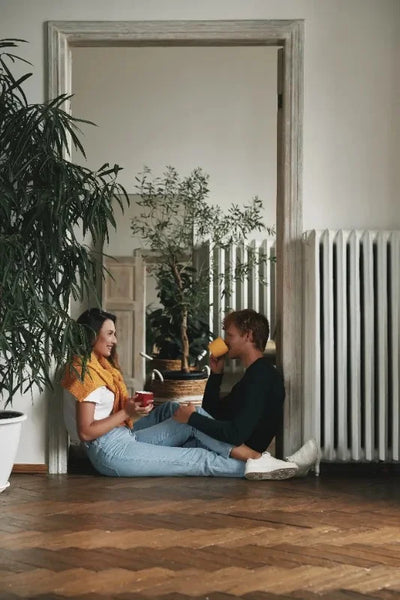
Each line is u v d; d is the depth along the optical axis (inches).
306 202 202.4
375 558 133.9
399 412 196.2
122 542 141.3
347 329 200.7
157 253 350.9
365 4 201.2
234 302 350.3
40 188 175.9
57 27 198.4
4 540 141.9
